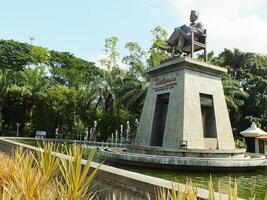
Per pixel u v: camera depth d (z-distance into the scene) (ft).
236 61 132.98
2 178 14.32
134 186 17.04
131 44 131.95
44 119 125.49
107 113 121.29
